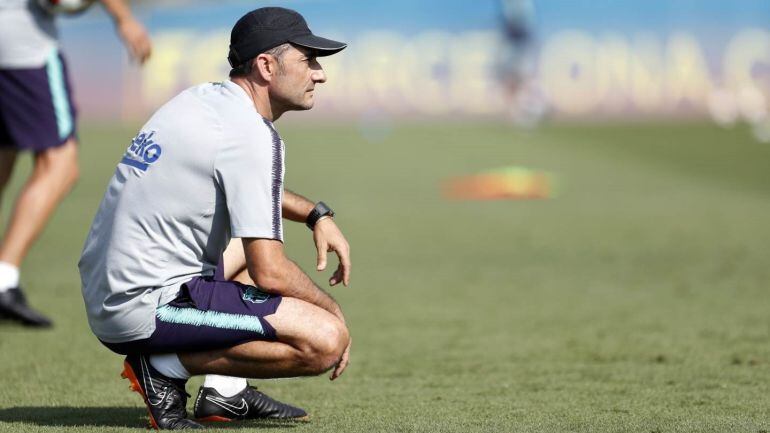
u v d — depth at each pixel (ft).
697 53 304.50
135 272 38.40
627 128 292.40
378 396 49.88
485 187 170.71
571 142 261.03
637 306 78.69
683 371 55.77
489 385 52.60
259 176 37.86
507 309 77.92
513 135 279.90
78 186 177.88
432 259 105.81
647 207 154.10
